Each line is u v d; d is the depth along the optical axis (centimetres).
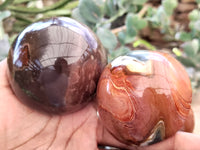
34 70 9
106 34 15
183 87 9
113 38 15
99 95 10
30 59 9
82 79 9
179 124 9
